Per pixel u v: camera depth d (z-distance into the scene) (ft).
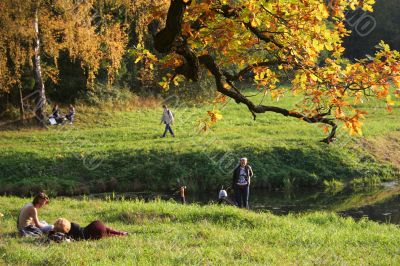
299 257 38.75
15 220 56.49
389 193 94.89
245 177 73.92
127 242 41.83
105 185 100.58
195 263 34.58
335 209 82.38
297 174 104.27
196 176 101.91
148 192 98.58
